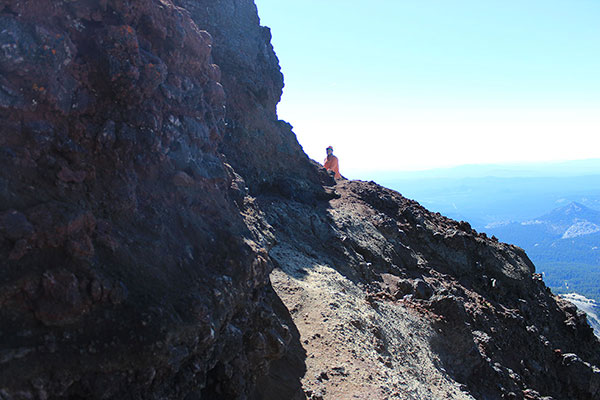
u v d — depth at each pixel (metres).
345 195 29.80
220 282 8.48
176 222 9.11
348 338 13.56
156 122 9.17
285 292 15.05
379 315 16.67
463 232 29.38
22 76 6.99
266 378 10.32
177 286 7.73
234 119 26.81
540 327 27.56
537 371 22.59
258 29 31.80
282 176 28.09
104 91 8.41
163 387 6.71
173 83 10.14
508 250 32.41
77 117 7.97
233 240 9.68
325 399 10.77
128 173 8.54
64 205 6.71
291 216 23.36
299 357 12.04
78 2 8.08
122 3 8.82
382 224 27.02
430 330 18.12
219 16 28.36
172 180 9.56
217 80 12.66
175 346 6.82
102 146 8.23
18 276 5.87
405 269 24.92
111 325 6.37
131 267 7.32
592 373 24.02
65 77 7.70
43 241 6.28
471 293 25.64
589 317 102.38
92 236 7.13
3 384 5.30
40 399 5.51
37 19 7.40
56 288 6.04
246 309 9.43
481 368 18.73
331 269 19.09
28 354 5.60
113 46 8.30
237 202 13.37
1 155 6.64
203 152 11.29
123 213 8.15
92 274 6.49
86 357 5.96
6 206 6.29
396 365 13.98
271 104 30.61
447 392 14.57
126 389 6.21
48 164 7.17
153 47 9.90
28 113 7.12
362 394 11.21
